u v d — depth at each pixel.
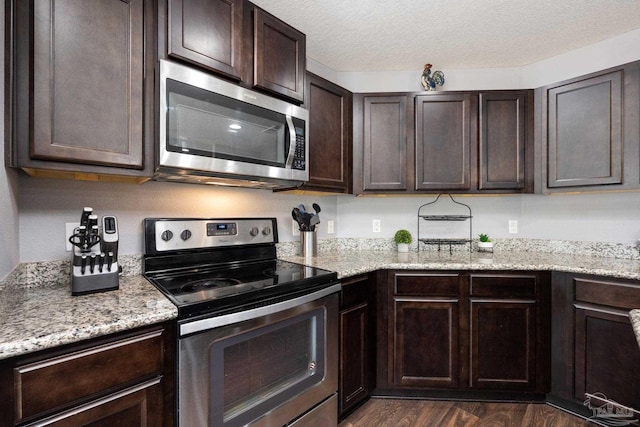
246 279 1.42
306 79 1.86
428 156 2.16
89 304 1.03
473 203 2.52
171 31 1.24
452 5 1.72
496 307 1.86
